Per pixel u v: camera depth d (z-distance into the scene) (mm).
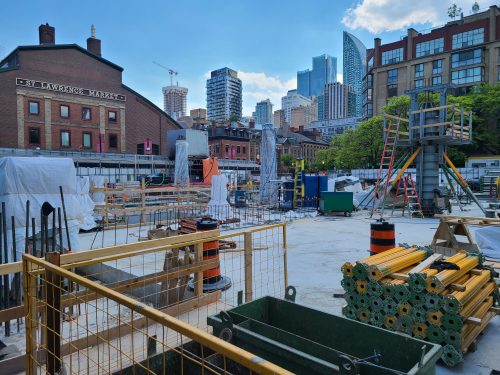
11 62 44781
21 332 5129
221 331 3059
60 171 8930
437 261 4980
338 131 185750
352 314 4973
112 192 15539
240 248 10414
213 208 16969
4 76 40031
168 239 5156
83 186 14102
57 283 3559
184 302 5598
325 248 10484
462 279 4836
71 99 45031
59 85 44000
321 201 18844
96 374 3746
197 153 40938
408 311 4438
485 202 26578
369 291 4797
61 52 44250
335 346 3195
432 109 16844
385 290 4637
